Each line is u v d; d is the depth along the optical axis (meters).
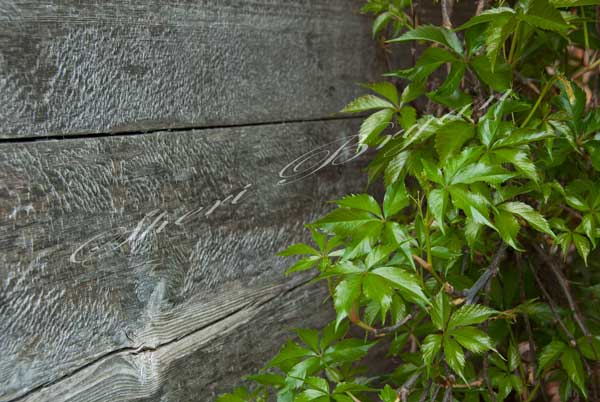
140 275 0.95
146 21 0.94
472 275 1.12
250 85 1.05
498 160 0.93
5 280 0.85
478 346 0.92
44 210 0.87
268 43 1.07
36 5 0.86
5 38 0.84
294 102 1.11
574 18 1.02
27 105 0.85
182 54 0.97
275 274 1.11
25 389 0.86
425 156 1.01
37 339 0.87
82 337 0.90
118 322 0.93
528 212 0.96
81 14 0.89
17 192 0.85
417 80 1.02
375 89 1.03
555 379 1.13
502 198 0.97
